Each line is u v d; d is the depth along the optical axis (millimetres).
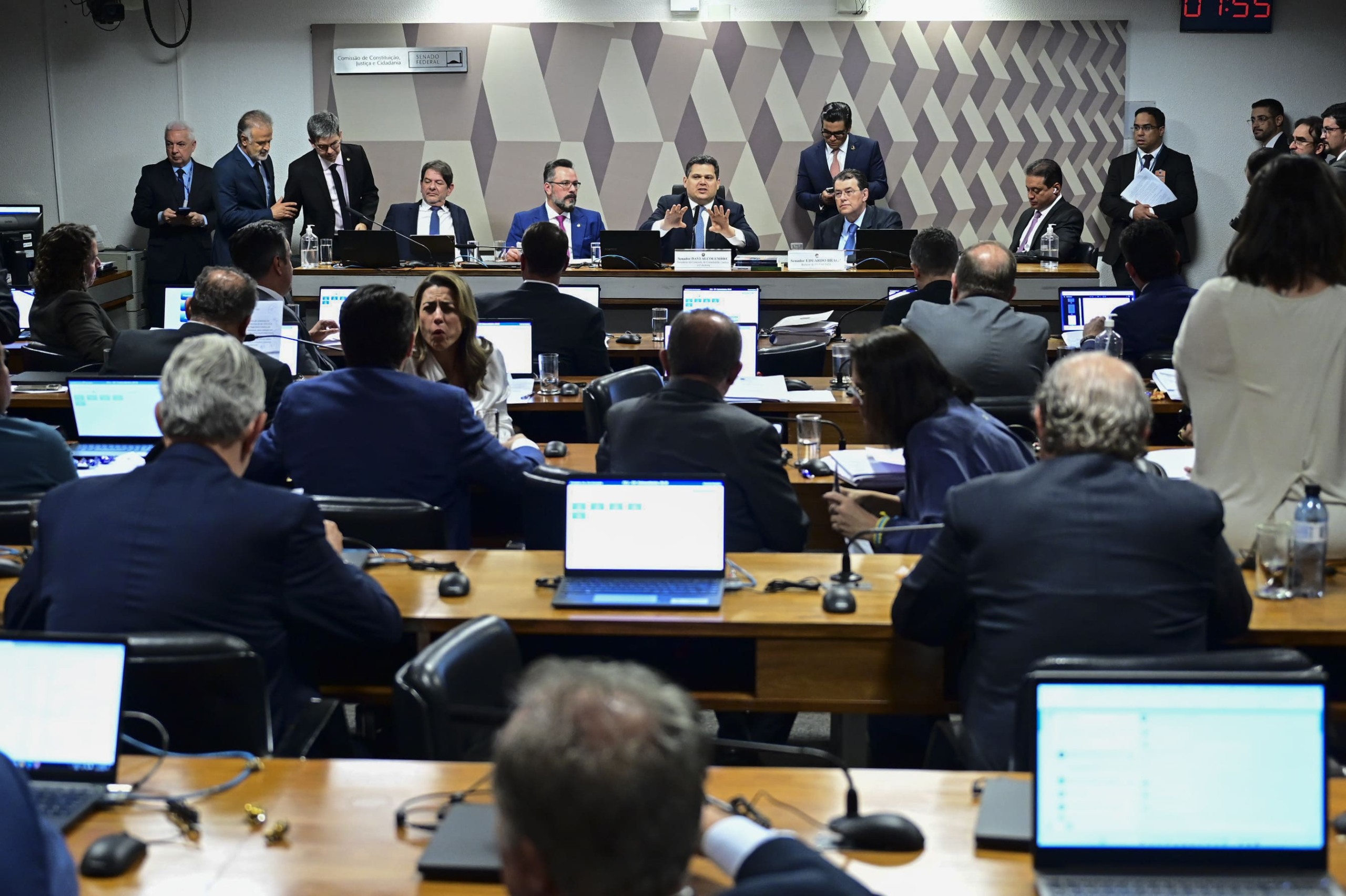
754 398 4797
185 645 1989
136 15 8945
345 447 3219
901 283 7012
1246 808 1528
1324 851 1518
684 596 2564
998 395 4262
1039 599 2090
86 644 1762
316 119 8250
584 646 2803
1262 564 2580
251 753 1981
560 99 8992
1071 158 9055
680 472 3098
